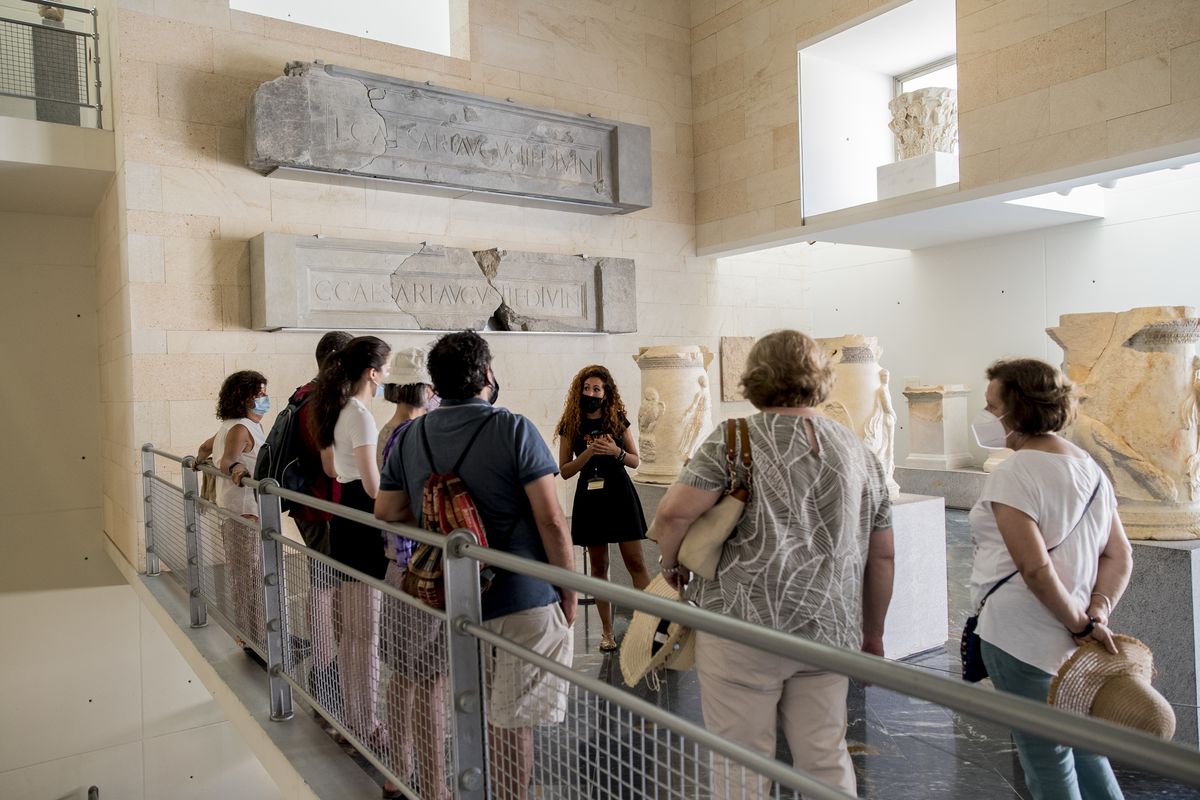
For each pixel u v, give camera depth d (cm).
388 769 273
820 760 210
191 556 520
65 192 789
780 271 1166
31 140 694
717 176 1029
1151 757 91
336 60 791
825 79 959
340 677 303
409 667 260
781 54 947
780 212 955
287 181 768
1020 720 103
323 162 738
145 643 887
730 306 1105
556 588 266
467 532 223
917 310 1169
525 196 875
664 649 237
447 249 830
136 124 691
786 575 212
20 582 843
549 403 926
